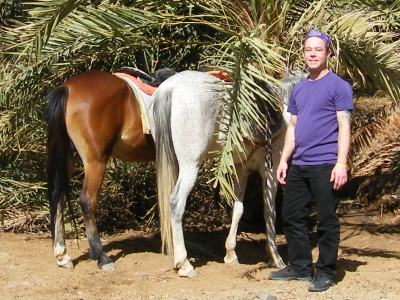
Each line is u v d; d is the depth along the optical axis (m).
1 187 8.16
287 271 5.74
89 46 7.31
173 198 5.87
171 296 5.36
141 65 8.11
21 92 7.57
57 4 5.98
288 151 5.51
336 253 5.38
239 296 5.29
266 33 6.62
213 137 5.94
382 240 7.68
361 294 5.31
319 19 6.57
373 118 8.88
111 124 6.27
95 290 5.55
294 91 5.44
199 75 5.97
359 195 9.25
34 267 6.36
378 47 6.50
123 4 7.36
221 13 6.93
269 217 6.40
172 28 7.71
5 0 8.87
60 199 6.26
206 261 6.75
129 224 8.41
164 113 5.86
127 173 8.23
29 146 8.18
